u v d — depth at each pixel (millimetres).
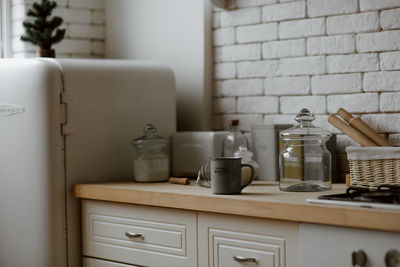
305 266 1966
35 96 2672
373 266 1804
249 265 2129
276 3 2932
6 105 2756
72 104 2729
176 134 2977
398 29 2541
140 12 3455
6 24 3395
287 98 2912
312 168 2322
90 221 2701
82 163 2775
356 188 2049
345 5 2695
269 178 2732
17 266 2760
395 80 2557
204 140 2846
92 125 2805
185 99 3244
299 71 2863
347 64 2699
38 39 3066
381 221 1756
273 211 2020
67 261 2721
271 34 2957
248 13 3041
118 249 2590
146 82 2984
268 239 2070
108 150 2863
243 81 3080
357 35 2664
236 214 2146
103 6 3594
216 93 3195
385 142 2451
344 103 2717
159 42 3365
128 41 3535
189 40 3217
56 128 2674
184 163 2930
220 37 3162
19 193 2740
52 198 2670
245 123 3078
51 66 2682
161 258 2426
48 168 2666
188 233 2324
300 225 1979
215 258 2236
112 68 2883
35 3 3088
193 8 3191
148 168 2760
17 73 2727
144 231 2484
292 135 2346
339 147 2732
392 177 2238
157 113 3025
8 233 2783
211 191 2365
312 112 2824
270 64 2969
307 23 2826
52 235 2670
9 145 2760
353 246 1847
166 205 2354
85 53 3555
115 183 2764
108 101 2855
